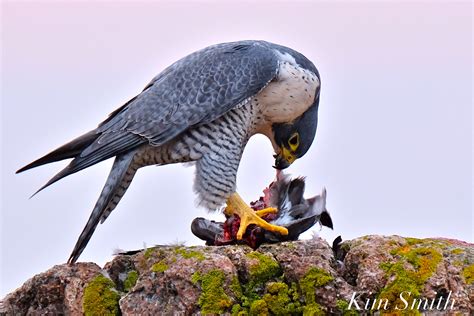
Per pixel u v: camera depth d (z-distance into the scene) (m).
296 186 11.22
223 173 11.98
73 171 11.59
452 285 8.45
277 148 13.40
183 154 12.09
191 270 8.89
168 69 12.61
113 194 11.80
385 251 8.82
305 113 13.06
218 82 12.15
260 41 13.03
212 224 11.31
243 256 9.13
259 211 11.08
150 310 8.98
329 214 10.82
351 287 8.77
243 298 8.79
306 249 9.23
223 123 12.20
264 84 12.27
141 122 11.91
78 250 11.38
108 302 9.40
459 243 9.20
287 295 8.83
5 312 9.81
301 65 12.76
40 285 9.74
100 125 12.07
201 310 8.70
